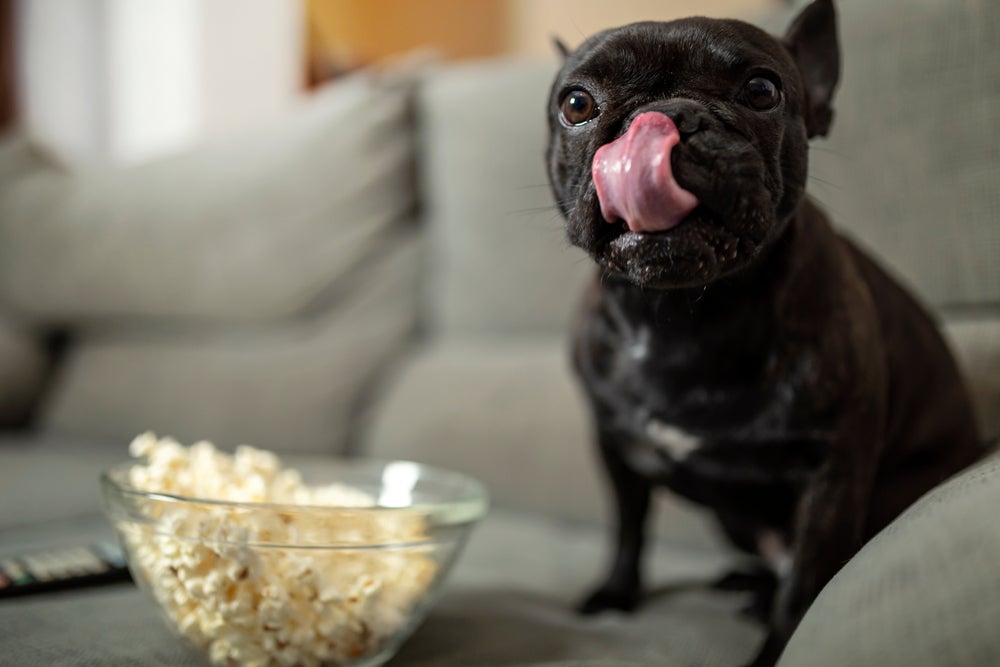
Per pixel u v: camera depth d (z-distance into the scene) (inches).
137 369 71.4
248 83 100.2
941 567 18.4
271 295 66.6
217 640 24.0
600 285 33.1
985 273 41.4
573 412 52.0
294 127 70.4
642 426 33.3
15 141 86.2
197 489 26.8
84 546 36.7
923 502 21.6
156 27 106.0
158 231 72.9
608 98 26.3
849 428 29.0
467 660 28.2
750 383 29.8
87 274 75.3
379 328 64.0
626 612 35.4
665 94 25.8
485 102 61.9
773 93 26.1
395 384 61.8
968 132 41.7
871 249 44.1
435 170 65.6
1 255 79.7
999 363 40.3
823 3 32.7
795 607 28.5
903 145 43.2
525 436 53.2
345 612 24.4
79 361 76.0
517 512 53.6
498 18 89.4
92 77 106.7
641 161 22.4
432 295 65.5
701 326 29.7
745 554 40.6
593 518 50.3
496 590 37.4
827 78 32.9
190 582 23.6
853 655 18.5
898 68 43.3
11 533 42.7
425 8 92.3
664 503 49.3
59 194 80.1
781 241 28.7
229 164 72.2
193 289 70.1
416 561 26.6
